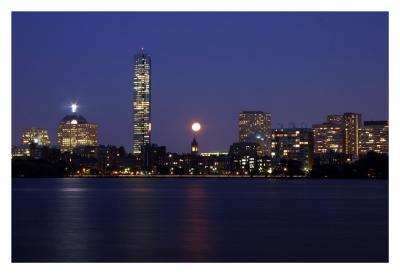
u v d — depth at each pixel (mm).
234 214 161375
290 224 135000
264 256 91062
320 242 105125
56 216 154000
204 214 161500
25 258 89562
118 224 133625
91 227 127438
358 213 165500
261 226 130125
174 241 105938
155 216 154625
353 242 105062
